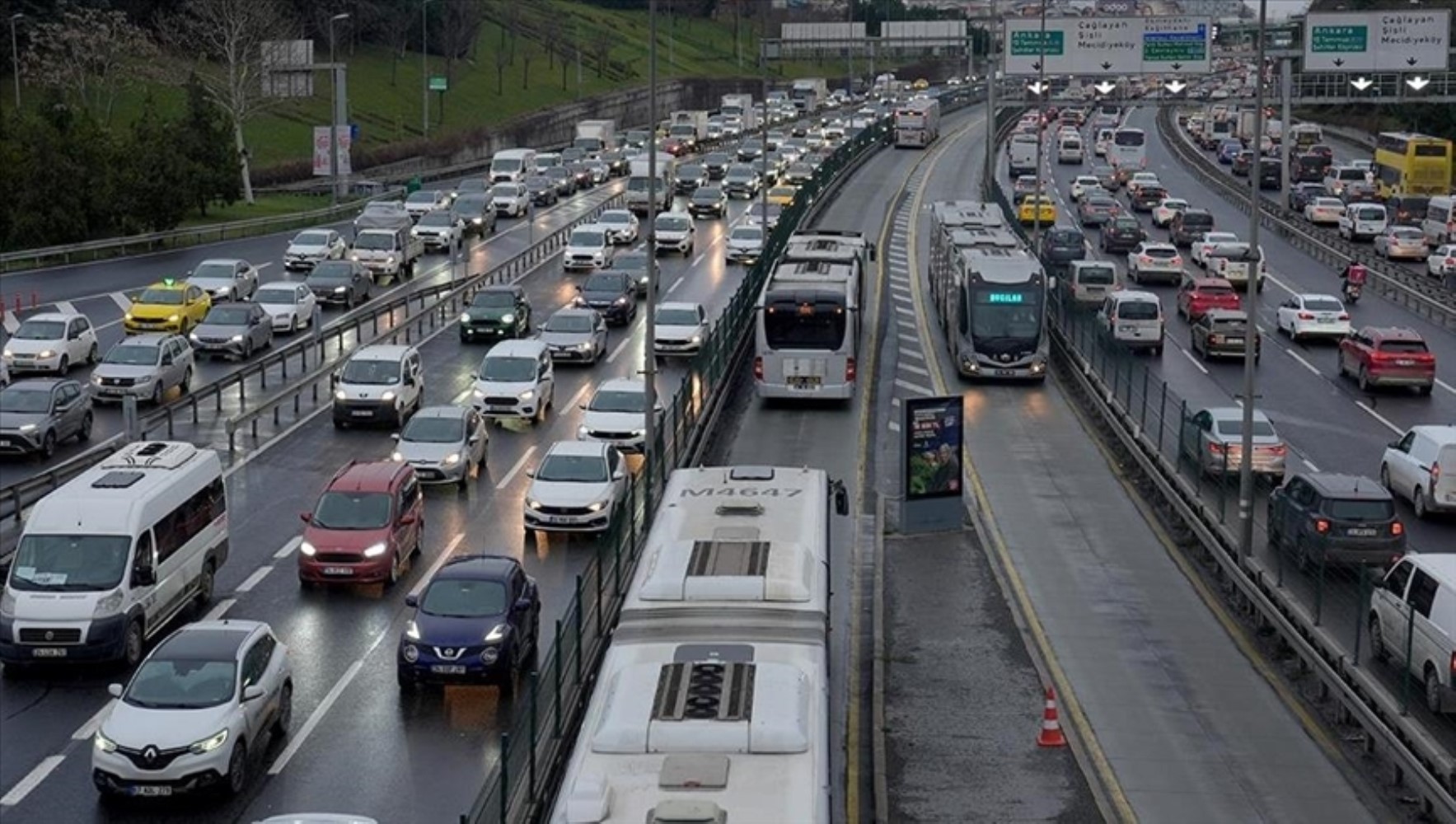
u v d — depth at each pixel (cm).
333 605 4828
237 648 3653
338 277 10394
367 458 6644
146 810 3438
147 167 12912
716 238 13975
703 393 7194
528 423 7406
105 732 3444
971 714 3994
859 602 4950
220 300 9638
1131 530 5841
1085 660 4466
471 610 4150
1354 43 13562
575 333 8794
